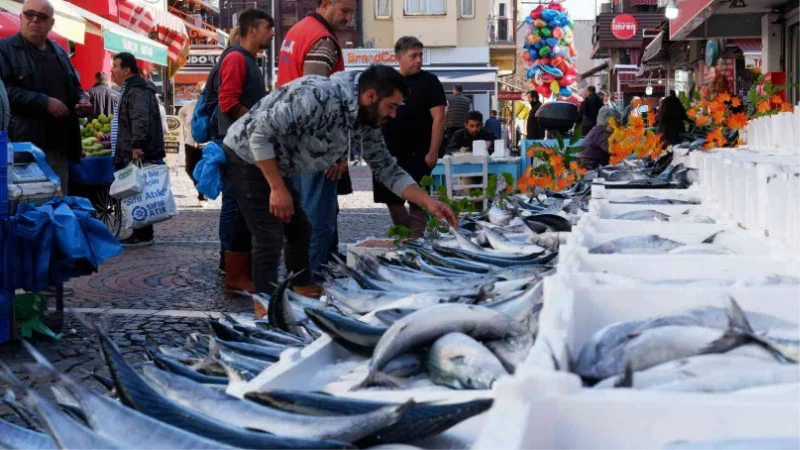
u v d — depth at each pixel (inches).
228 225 304.5
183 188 725.3
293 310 121.0
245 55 273.1
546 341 70.7
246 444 65.7
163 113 644.1
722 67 751.7
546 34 933.2
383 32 1572.3
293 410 74.9
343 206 578.9
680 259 123.3
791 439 52.5
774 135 245.3
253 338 113.2
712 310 88.8
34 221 213.9
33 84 292.4
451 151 503.2
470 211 259.1
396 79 182.9
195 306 262.2
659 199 214.5
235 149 198.8
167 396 75.0
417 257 157.8
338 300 126.6
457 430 73.5
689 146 294.0
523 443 52.9
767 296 94.4
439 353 88.3
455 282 134.8
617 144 326.0
